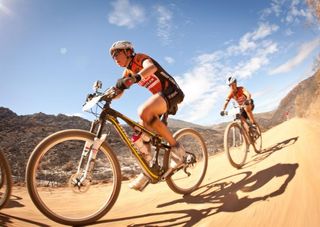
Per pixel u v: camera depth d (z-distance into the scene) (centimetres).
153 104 283
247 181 312
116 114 276
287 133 621
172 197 326
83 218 252
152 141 300
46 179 611
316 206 198
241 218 223
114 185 268
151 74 289
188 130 377
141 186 288
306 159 299
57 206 315
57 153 781
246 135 490
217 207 259
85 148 261
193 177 372
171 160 307
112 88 266
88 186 255
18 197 388
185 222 242
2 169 244
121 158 1100
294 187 241
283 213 210
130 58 302
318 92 1994
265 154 470
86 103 271
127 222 258
